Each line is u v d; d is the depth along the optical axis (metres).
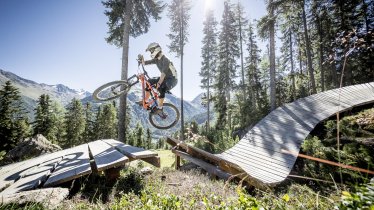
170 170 7.09
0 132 24.53
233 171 6.39
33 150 11.60
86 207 3.44
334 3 25.06
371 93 17.98
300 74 34.12
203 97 41.34
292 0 18.45
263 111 31.36
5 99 37.50
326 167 7.14
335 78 29.41
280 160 9.75
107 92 6.48
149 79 6.36
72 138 54.22
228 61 36.41
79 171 4.57
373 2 22.02
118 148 6.76
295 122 14.45
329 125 13.09
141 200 3.30
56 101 67.31
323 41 28.36
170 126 7.67
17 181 4.74
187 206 3.03
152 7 16.88
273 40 20.73
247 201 2.13
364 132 10.52
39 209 2.86
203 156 7.88
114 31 17.50
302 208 2.03
